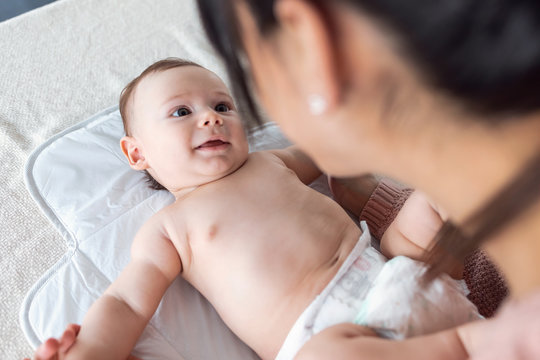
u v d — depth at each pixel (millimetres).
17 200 1156
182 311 934
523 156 303
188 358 876
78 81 1457
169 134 1006
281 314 829
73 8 1701
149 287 876
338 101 305
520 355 337
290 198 961
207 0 323
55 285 951
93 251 1013
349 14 274
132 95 1092
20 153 1260
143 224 1066
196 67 1103
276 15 289
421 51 268
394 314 726
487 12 249
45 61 1509
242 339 875
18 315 960
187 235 931
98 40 1589
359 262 857
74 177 1151
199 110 1033
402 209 912
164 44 1586
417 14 259
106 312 819
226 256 889
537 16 246
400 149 332
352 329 701
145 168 1102
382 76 290
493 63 261
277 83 334
